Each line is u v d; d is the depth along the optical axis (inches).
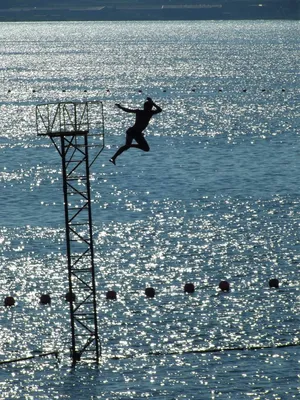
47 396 3811.5
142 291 4963.1
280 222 6476.4
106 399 3779.5
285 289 4970.5
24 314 4653.1
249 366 4028.1
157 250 5762.8
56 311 4690.0
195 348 4217.5
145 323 4500.5
